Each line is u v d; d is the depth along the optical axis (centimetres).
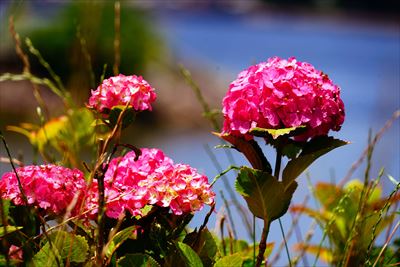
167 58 2020
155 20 2027
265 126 233
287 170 233
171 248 231
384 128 266
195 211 233
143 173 235
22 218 230
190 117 1780
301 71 235
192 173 234
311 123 231
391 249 258
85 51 297
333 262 268
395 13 9719
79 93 309
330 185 274
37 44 1733
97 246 225
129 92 232
